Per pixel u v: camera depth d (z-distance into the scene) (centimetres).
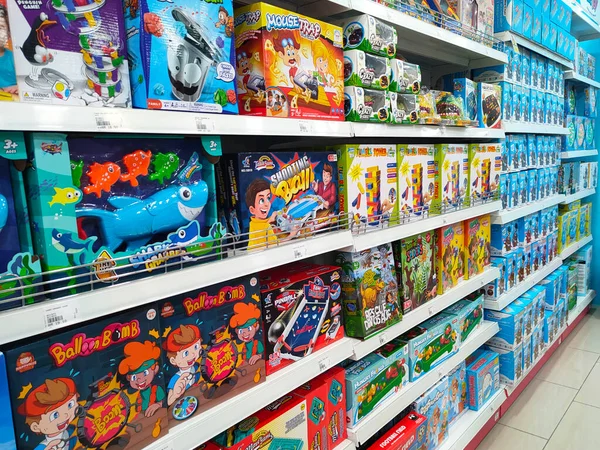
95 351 85
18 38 74
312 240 132
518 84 273
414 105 177
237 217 120
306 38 129
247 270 110
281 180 129
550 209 352
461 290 219
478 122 234
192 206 105
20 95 75
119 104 88
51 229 81
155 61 92
